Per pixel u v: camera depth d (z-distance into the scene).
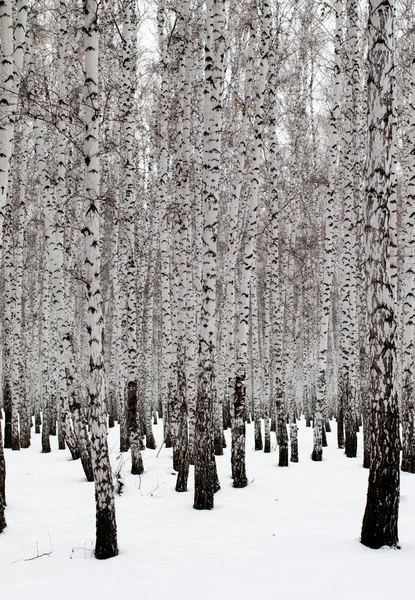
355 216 14.64
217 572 5.35
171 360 13.54
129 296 11.44
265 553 5.94
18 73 8.16
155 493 9.44
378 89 5.96
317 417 13.62
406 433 11.34
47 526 7.25
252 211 10.33
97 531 5.97
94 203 6.33
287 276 19.50
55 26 14.59
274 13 14.45
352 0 13.33
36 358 25.17
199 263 16.48
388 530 5.91
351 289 15.56
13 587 5.09
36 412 21.14
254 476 11.16
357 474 11.38
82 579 5.25
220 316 21.33
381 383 5.91
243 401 10.08
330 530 6.89
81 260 19.53
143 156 18.08
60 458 13.59
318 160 22.23
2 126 7.21
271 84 13.11
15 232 15.50
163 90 12.56
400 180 19.03
